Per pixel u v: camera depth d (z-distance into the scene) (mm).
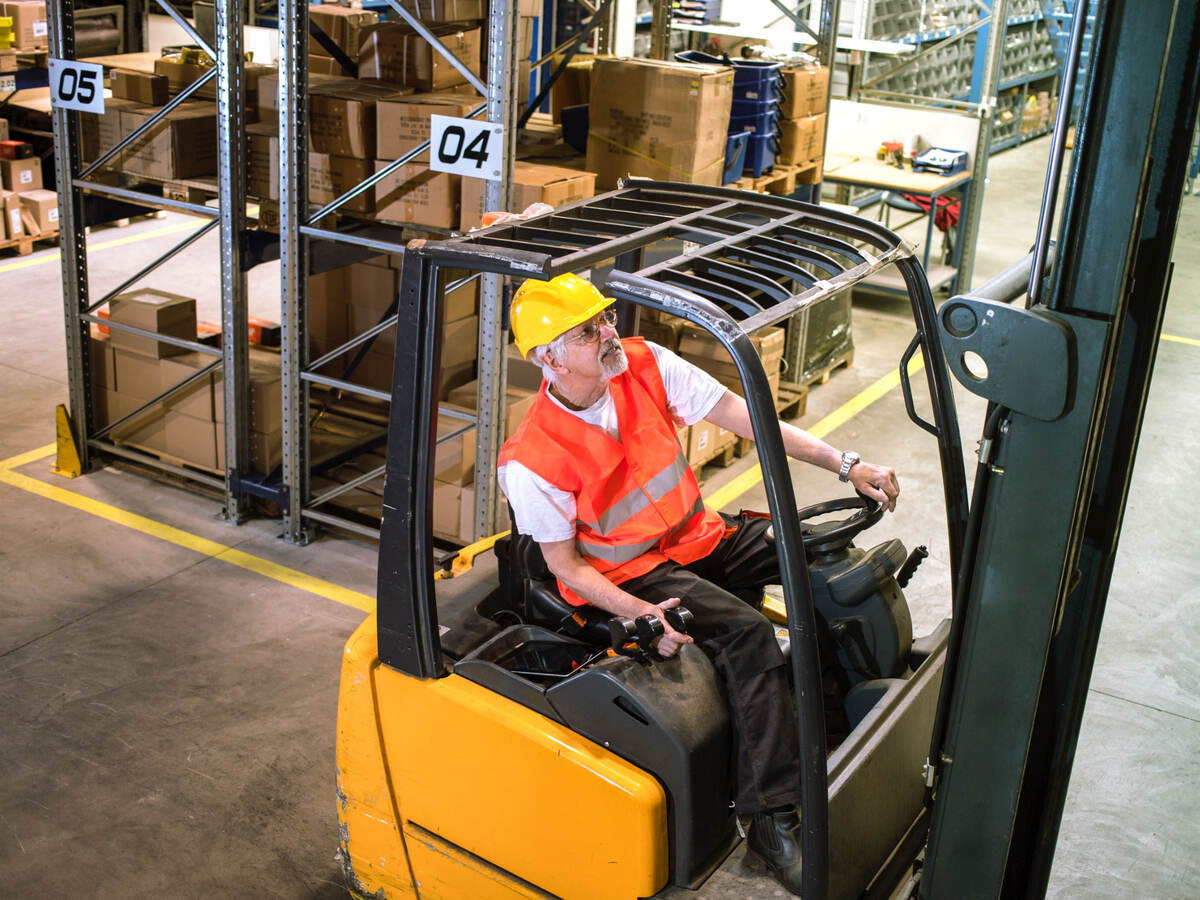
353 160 5066
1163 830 3982
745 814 2580
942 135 9773
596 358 2648
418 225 4988
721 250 2586
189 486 6207
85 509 5926
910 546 5895
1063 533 2027
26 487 6121
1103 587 2287
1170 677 4891
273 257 5531
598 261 2457
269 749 4199
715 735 2535
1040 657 2119
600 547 2801
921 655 3227
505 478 2732
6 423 6855
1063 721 2371
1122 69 1806
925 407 7750
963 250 9859
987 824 2279
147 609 5066
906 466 6820
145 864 3645
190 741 4223
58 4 5539
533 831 2707
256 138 5281
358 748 2973
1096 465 2141
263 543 5699
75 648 4750
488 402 4957
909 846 2973
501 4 4336
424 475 2607
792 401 7316
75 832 3760
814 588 3098
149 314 5875
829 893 2545
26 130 10352
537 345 2625
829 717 3178
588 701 2574
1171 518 6363
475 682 2770
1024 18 16234
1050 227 1962
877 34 12930
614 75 5504
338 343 6293
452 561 3348
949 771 2297
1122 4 1788
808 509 3244
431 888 2998
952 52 14578
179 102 5352
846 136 10305
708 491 6449
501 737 2672
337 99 4992
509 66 4422
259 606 5141
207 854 3699
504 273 2334
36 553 5473
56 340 8133
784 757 2566
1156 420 7703
